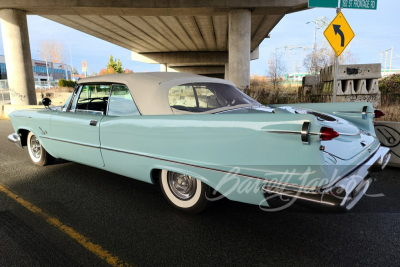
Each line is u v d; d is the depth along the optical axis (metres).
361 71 8.96
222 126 2.12
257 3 16.27
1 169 4.49
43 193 3.45
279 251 2.16
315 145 1.76
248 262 2.04
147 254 2.16
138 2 16.44
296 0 16.23
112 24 24.64
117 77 3.15
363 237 2.34
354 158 2.19
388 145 4.21
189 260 2.07
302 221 2.65
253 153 2.00
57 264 2.05
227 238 2.36
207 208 2.67
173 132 2.41
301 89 12.89
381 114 2.99
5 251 2.23
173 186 2.84
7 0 15.53
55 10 16.72
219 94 3.16
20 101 16.53
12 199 3.28
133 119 2.73
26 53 16.58
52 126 3.79
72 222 2.70
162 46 38.16
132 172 2.92
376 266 1.96
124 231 2.51
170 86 2.84
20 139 4.64
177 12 17.58
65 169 4.45
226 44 36.75
